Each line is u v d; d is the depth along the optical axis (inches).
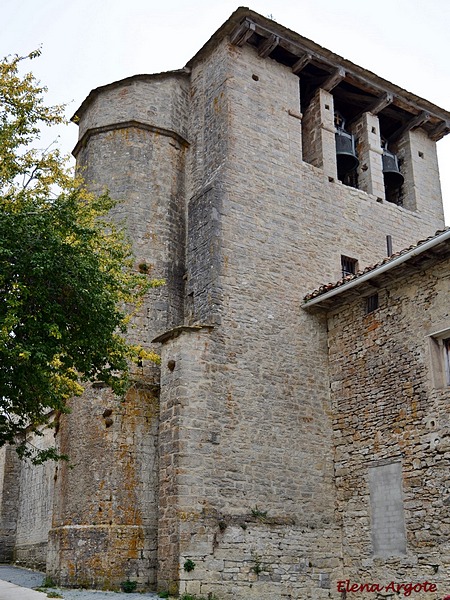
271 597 547.8
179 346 579.2
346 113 847.7
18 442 914.1
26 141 518.6
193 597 509.7
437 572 513.0
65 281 461.4
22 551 844.6
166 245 692.7
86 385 624.1
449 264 559.5
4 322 412.8
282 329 642.2
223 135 691.4
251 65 735.7
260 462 582.9
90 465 598.2
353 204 755.4
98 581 557.9
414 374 569.0
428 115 834.8
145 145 722.8
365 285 615.8
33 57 535.2
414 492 544.4
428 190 844.0
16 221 447.2
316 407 633.6
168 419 567.5
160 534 542.3
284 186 704.4
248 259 648.4
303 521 586.6
